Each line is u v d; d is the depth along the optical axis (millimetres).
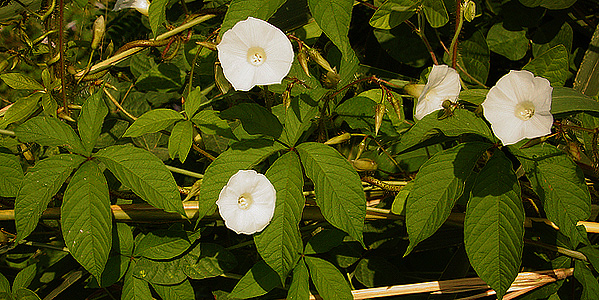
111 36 825
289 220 637
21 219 632
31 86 688
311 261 672
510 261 627
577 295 719
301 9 730
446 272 729
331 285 664
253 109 657
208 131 659
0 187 660
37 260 740
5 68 708
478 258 631
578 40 799
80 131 653
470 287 694
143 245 678
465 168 643
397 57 781
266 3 638
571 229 636
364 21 812
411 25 727
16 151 727
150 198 640
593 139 654
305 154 650
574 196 638
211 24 785
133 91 803
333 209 636
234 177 626
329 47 746
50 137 649
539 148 651
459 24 676
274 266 631
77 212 636
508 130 606
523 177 748
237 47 620
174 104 812
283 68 619
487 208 635
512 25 775
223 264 682
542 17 772
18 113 687
